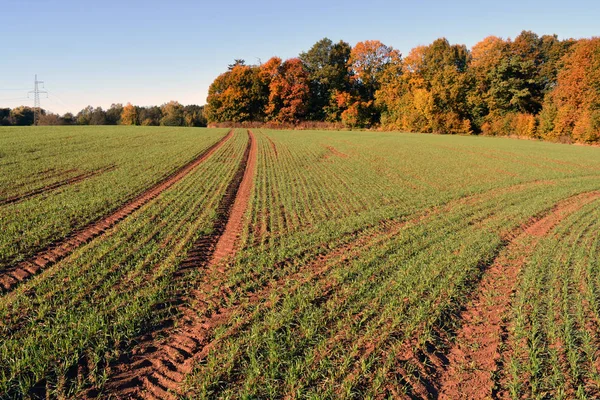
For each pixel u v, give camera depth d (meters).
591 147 50.38
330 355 6.04
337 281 8.78
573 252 11.33
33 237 10.49
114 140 38.81
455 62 83.00
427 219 15.01
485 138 63.19
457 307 7.93
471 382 5.70
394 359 6.03
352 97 84.75
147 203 15.32
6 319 6.61
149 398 5.11
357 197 18.48
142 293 7.71
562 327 7.09
